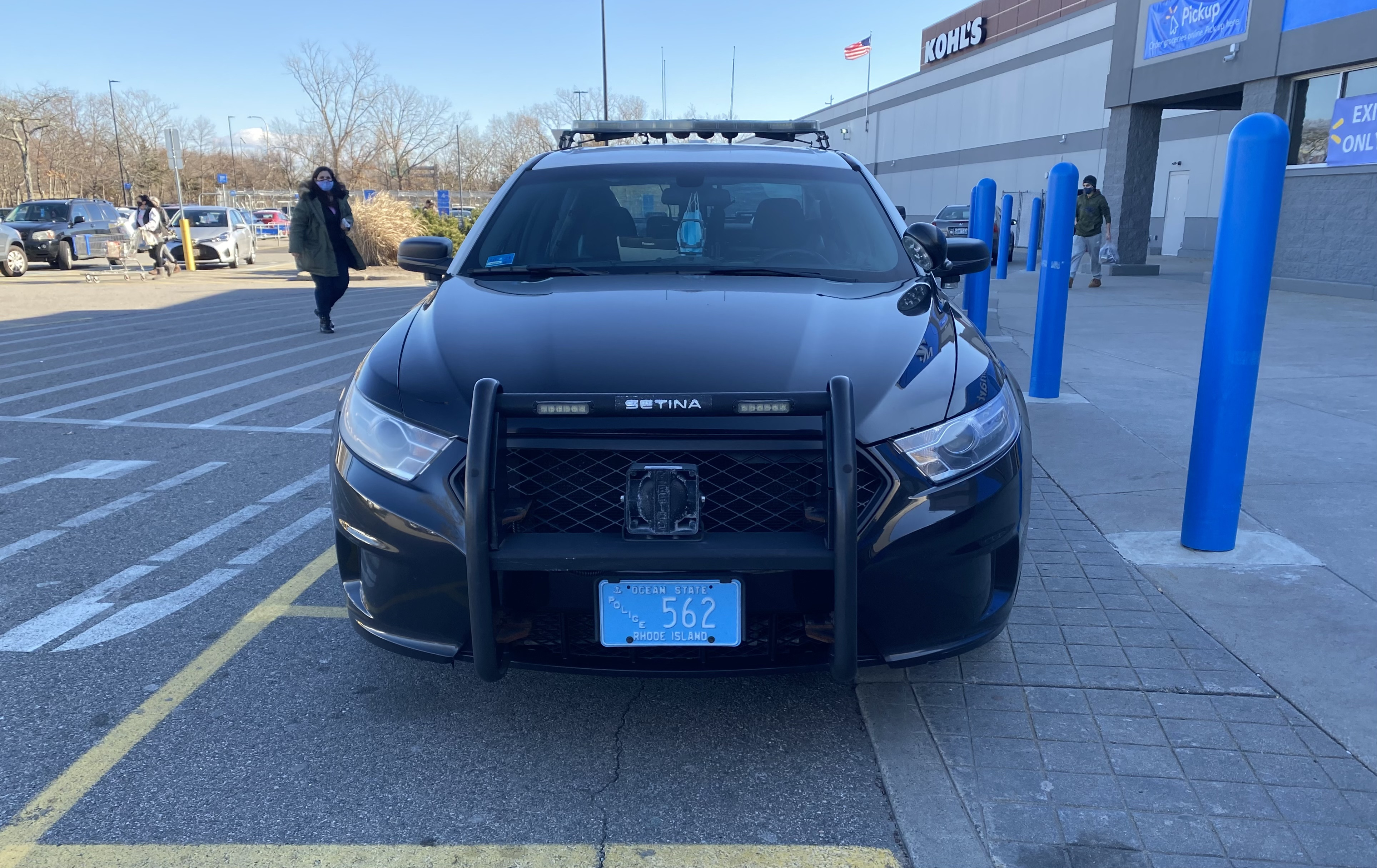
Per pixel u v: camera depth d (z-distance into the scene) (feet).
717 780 7.82
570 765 8.02
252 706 8.95
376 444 7.89
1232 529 12.07
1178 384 22.21
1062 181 19.47
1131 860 6.76
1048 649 9.83
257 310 43.16
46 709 8.86
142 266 64.34
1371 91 37.42
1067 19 94.17
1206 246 79.61
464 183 215.72
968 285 30.09
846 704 9.00
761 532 7.15
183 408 21.70
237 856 6.84
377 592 7.89
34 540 13.20
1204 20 45.50
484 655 7.14
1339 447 16.38
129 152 212.84
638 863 6.81
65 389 23.82
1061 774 7.77
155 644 10.20
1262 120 10.73
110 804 7.43
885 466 7.39
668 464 6.98
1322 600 10.79
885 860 6.84
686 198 11.87
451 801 7.52
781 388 7.57
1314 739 8.20
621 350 8.12
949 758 8.00
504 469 7.15
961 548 7.59
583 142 16.66
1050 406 19.95
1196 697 8.88
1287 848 6.87
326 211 33.40
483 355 8.23
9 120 168.86
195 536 13.41
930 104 127.85
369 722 8.69
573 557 6.97
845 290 9.94
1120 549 12.37
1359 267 38.88
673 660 7.48
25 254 66.90
